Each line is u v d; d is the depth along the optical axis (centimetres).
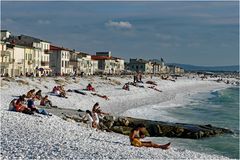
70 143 2292
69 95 6391
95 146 2325
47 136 2431
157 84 13388
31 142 2166
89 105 5991
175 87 14088
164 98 8981
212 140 3825
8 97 5225
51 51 14238
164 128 3919
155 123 4044
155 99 8419
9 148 1955
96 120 3322
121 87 9831
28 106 3338
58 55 14250
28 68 11981
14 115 3038
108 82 11369
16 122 2775
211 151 3312
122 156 2102
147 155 2247
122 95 8075
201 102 8969
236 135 4141
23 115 3116
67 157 1905
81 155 1986
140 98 8194
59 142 2278
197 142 3700
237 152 3325
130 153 2234
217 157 2719
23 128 2592
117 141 2714
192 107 7456
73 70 15688
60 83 8738
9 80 7206
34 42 12544
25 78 8188
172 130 3922
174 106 7356
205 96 11231
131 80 14188
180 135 3900
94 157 1980
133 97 8131
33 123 2853
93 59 19675
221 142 3734
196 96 11031
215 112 6750
